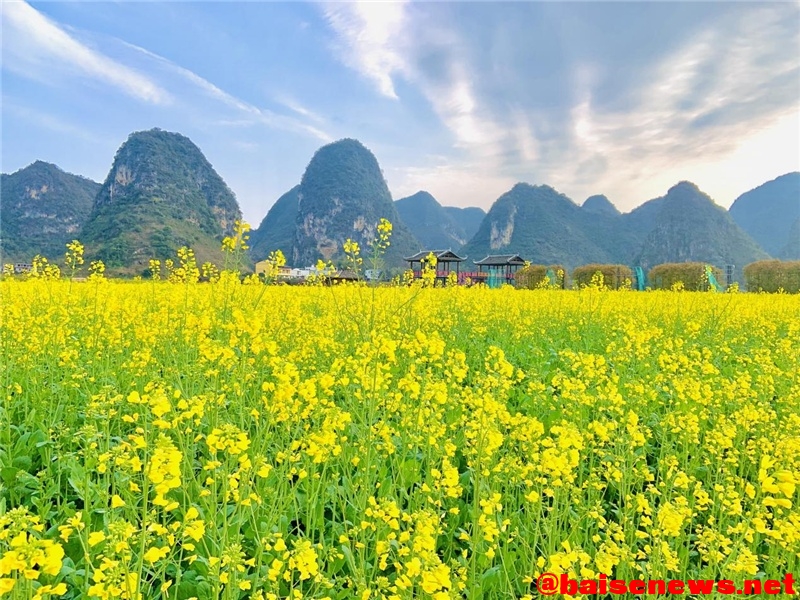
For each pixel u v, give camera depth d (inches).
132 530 83.1
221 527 124.9
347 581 122.9
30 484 153.3
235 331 174.2
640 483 158.7
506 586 117.9
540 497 125.3
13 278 498.0
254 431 186.2
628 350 310.3
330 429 131.5
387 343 162.7
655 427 216.5
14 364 241.8
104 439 168.2
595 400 200.4
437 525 113.0
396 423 188.9
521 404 237.8
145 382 227.8
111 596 80.4
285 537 130.6
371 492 144.2
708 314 499.8
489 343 388.2
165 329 265.6
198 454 185.0
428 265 376.5
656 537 115.6
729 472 156.9
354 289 516.4
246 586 96.0
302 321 325.7
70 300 364.5
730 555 114.3
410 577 93.8
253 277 415.5
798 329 402.9
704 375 274.7
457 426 196.5
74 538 125.6
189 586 115.5
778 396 262.2
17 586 74.0
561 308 535.5
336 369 199.0
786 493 113.1
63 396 213.5
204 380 211.8
